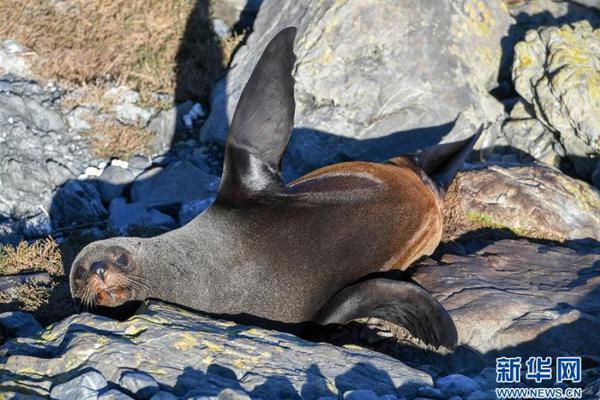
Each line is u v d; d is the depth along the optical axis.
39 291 31.45
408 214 31.14
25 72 44.50
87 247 27.84
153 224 37.75
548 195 36.09
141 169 41.62
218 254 28.17
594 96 39.72
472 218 35.66
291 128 30.38
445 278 30.45
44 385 21.00
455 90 40.66
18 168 39.31
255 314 28.06
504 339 27.25
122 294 27.14
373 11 40.72
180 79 46.06
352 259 29.41
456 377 23.69
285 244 28.61
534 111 41.84
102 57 46.28
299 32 41.91
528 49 41.75
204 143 43.25
